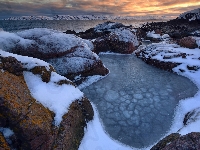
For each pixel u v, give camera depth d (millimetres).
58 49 9977
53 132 5012
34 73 6434
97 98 9086
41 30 10703
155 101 8859
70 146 5559
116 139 6910
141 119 7840
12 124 4293
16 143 4316
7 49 9195
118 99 9039
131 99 9031
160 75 11328
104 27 22469
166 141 5250
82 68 10172
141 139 6930
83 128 6727
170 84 10203
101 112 8211
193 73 10836
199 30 23188
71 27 61531
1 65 5457
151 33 23203
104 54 15477
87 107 7305
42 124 4672
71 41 10609
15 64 5902
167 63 12102
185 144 4656
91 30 23125
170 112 8203
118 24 22594
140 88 9898
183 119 7750
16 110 4348
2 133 4230
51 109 5551
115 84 10266
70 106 6223
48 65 7199
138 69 12273
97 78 10695
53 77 6891
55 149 4863
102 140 6766
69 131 5598
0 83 4617
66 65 9844
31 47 9633
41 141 4559
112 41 15797
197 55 12586
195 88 9617
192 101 8617
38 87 6043
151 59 13164
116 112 8211
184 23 30984
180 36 21609
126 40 15844
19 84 5359
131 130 7312
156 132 7230
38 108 5062
